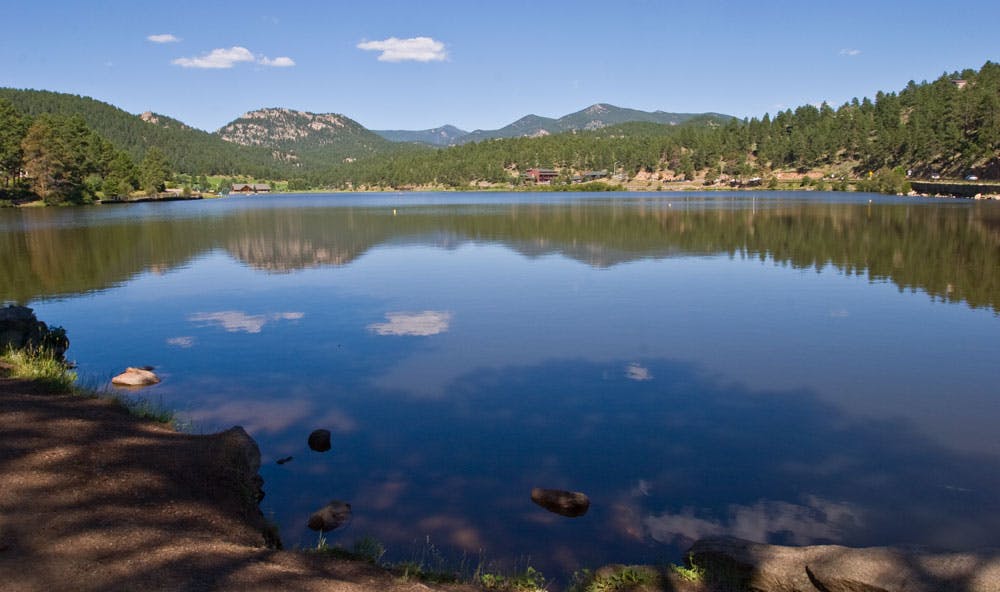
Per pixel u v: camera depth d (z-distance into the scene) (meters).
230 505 9.74
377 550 8.91
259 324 24.12
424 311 26.31
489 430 14.17
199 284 33.00
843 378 17.73
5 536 7.27
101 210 108.88
